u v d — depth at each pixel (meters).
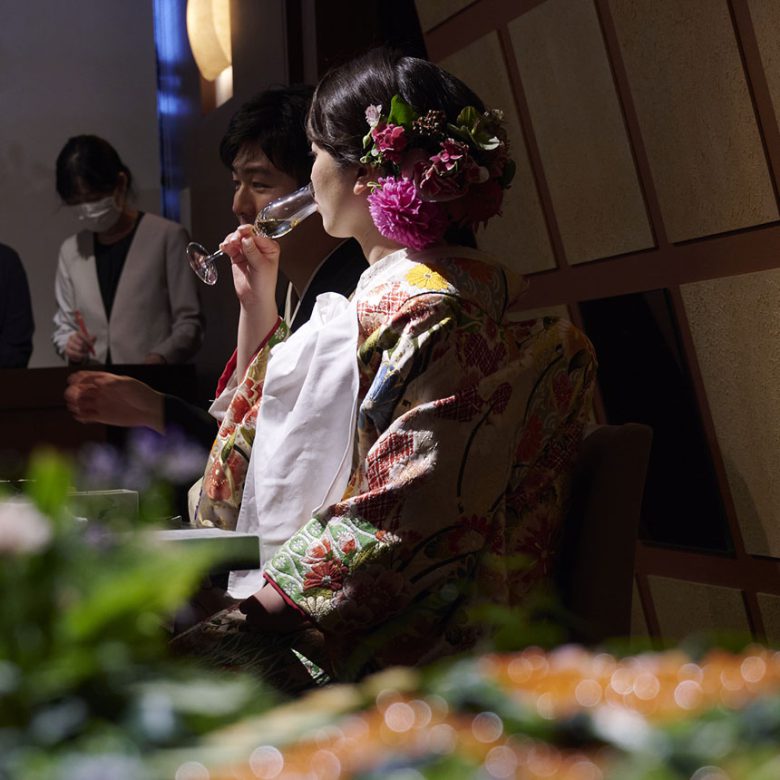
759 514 2.41
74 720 0.49
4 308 4.80
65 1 6.25
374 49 1.88
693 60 2.38
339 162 1.84
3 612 0.55
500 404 1.67
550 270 2.91
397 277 1.74
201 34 4.80
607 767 0.46
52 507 0.61
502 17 2.92
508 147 1.81
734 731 0.48
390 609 1.59
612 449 1.74
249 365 2.14
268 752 0.47
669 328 2.56
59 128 6.23
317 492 1.76
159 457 2.29
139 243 4.70
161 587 0.55
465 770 0.46
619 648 0.64
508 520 1.71
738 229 2.36
